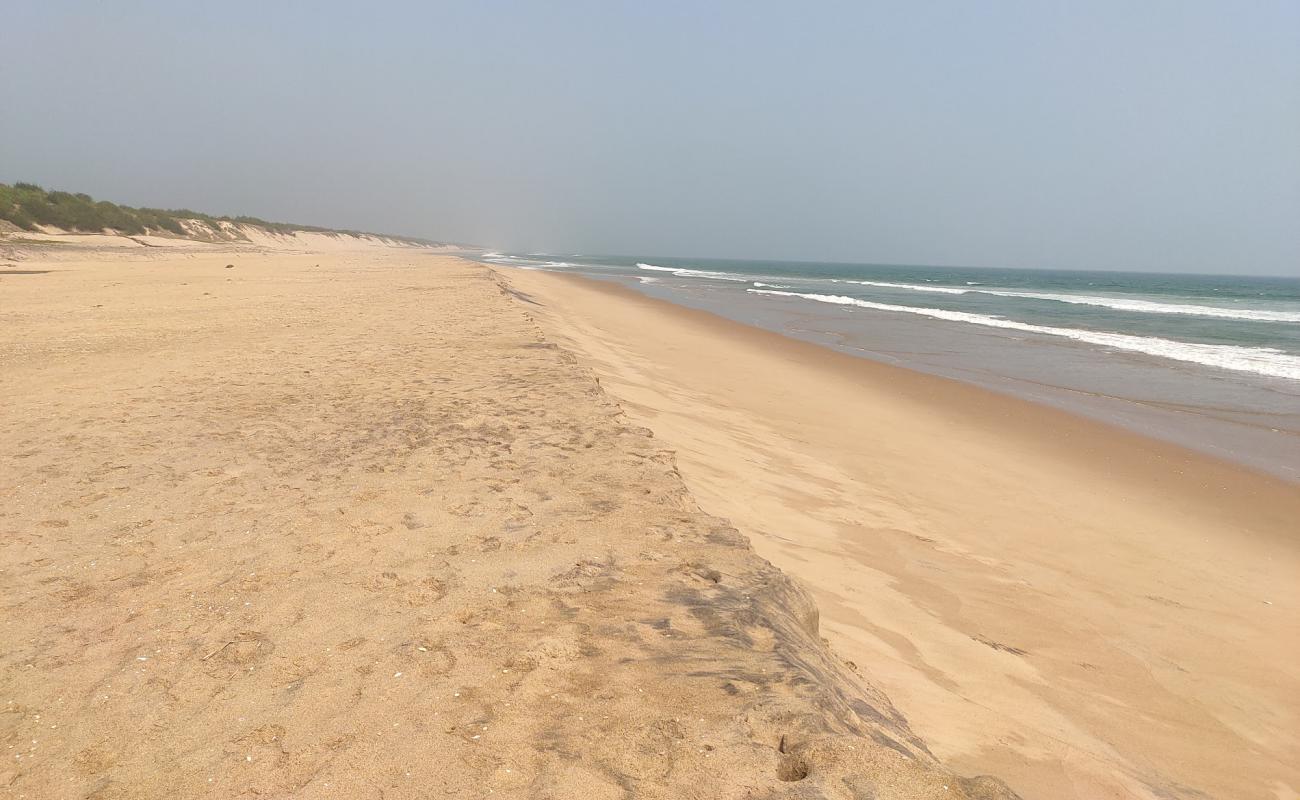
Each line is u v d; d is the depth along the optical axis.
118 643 3.21
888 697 3.48
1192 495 8.16
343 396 8.13
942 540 6.30
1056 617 5.10
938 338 21.39
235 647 3.16
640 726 2.53
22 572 3.91
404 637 3.23
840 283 58.44
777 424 9.98
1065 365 16.80
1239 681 4.53
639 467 5.77
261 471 5.59
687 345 17.41
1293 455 9.70
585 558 4.09
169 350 11.19
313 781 2.31
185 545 4.25
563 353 11.23
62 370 9.58
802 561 5.22
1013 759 3.26
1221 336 22.56
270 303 18.41
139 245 46.84
